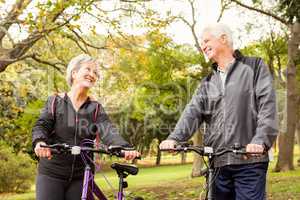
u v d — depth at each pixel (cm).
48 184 441
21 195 2394
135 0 1625
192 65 2733
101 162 461
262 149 372
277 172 2486
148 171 4300
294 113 2470
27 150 2828
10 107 2255
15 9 1402
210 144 424
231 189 419
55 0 1305
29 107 2266
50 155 405
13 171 2672
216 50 423
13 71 1986
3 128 2502
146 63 1922
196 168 2617
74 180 450
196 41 2672
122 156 405
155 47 2331
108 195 1316
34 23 1336
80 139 454
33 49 1767
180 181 2164
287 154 2523
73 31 1517
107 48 1711
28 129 2450
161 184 1984
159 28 1752
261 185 402
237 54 427
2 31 1512
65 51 1766
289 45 2409
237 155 404
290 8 1548
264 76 408
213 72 433
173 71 2755
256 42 2811
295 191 1257
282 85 2592
